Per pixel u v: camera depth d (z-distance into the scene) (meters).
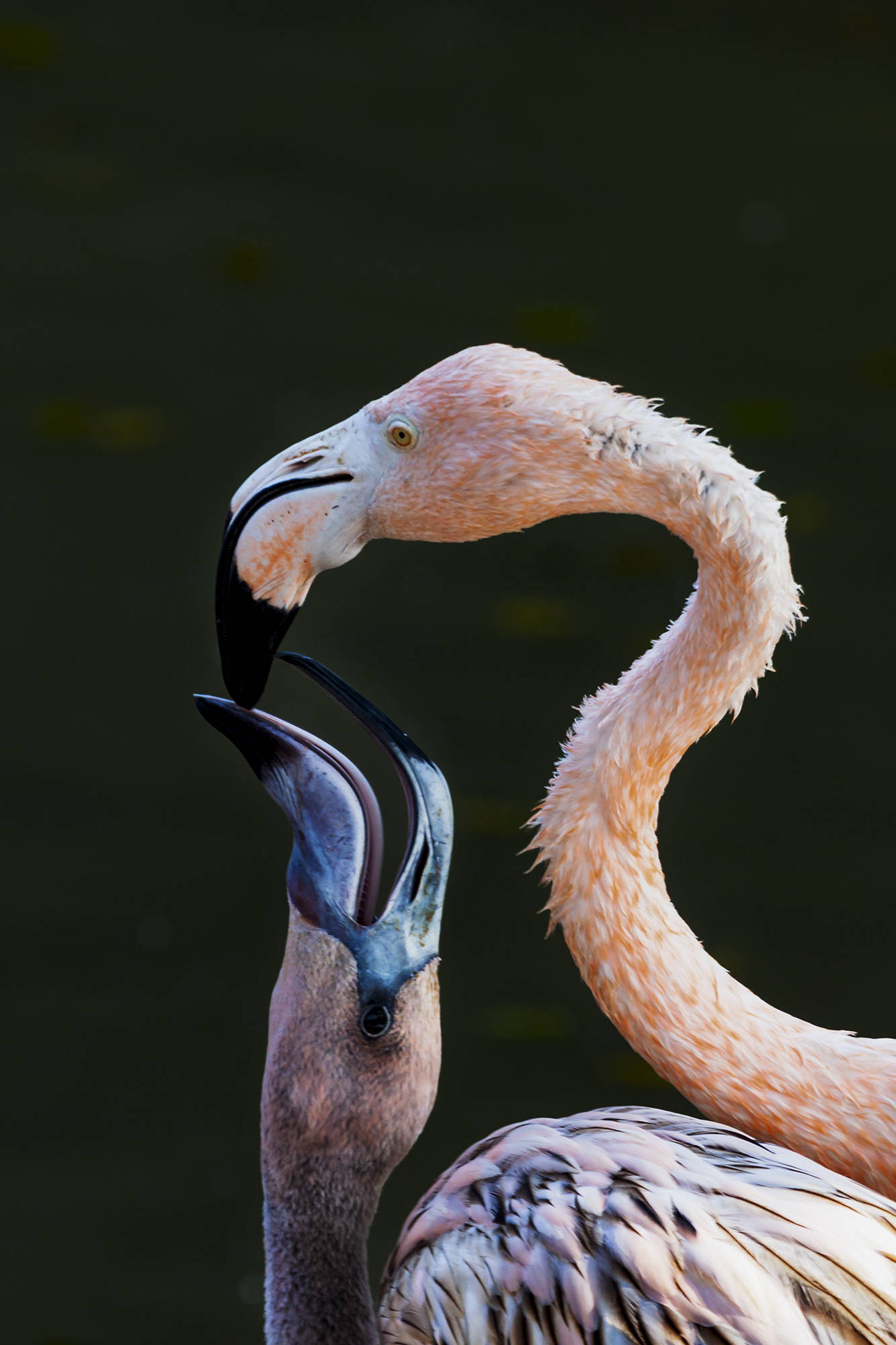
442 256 15.46
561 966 8.33
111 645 10.66
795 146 17.56
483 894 8.72
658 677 7.16
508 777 9.38
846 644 10.82
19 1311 7.55
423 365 13.70
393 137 17.55
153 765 9.68
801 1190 7.07
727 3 20.66
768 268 15.46
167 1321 7.54
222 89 18.22
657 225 16.16
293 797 7.09
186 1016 7.87
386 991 7.07
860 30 20.16
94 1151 7.68
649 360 13.89
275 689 9.84
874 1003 7.91
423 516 7.15
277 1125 7.07
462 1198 7.10
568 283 15.11
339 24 19.91
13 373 13.47
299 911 7.08
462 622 11.00
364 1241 7.07
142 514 11.96
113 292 14.72
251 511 7.15
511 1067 7.75
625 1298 7.05
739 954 8.23
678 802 9.51
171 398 13.20
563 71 19.00
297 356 13.83
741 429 12.99
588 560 11.90
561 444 7.14
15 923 8.36
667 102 18.42
